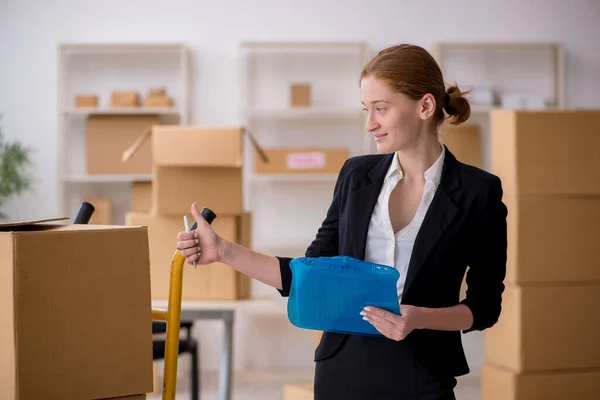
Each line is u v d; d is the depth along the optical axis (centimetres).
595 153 363
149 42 569
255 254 187
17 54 569
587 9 582
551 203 362
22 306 152
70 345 157
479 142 576
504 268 186
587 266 365
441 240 179
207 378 553
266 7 573
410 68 178
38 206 571
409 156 186
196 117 573
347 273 169
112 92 558
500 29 579
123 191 576
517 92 584
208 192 378
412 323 168
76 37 570
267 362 581
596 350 365
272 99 577
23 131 570
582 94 585
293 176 554
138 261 166
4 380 153
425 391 178
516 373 362
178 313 183
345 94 579
